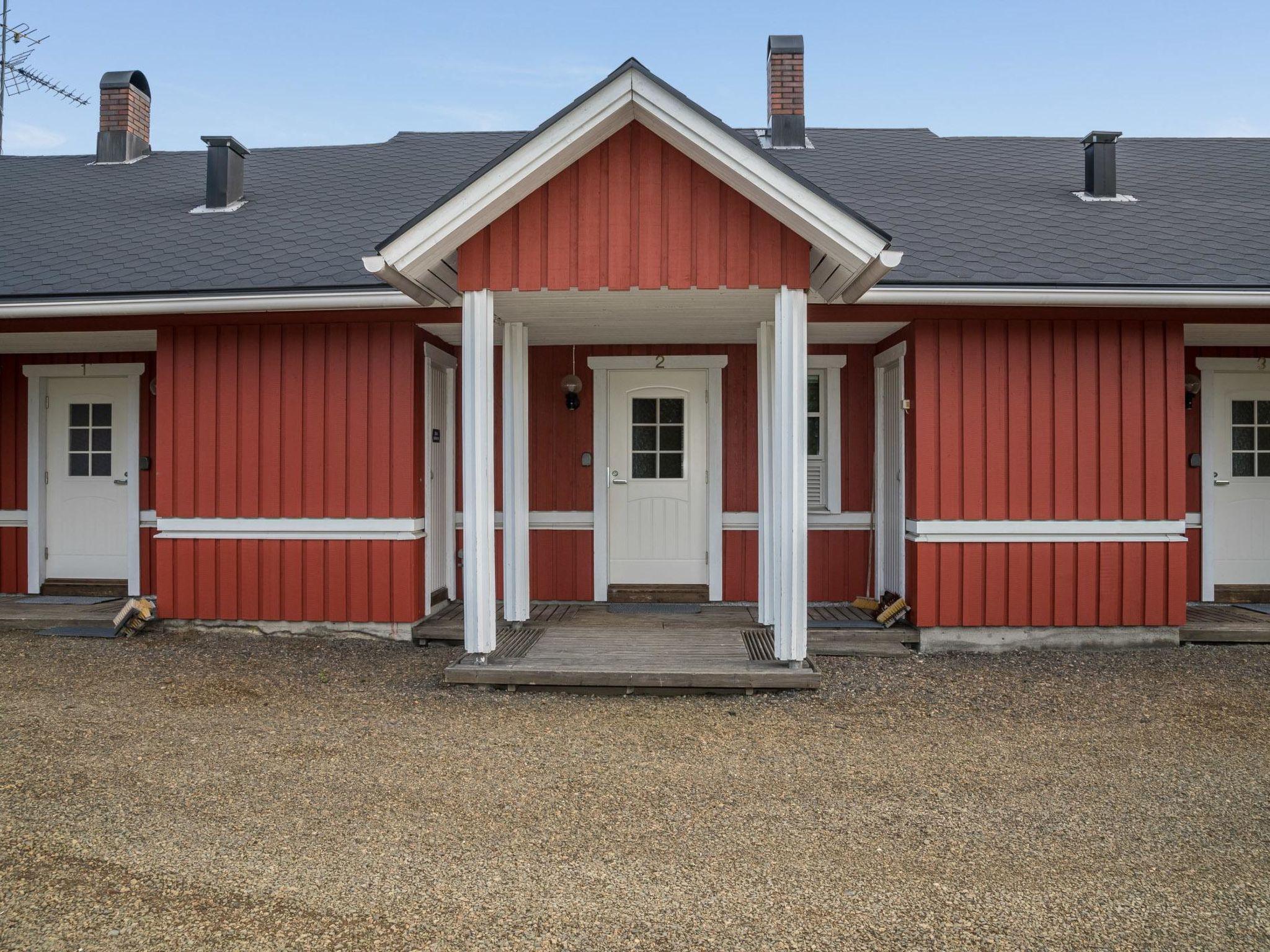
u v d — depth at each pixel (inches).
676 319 275.3
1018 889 126.9
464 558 232.8
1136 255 279.6
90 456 353.1
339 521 285.6
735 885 127.7
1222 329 290.2
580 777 170.6
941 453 273.9
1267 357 329.7
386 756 181.2
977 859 136.2
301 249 304.3
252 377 288.2
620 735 195.8
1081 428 275.3
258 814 151.1
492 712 212.2
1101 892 125.9
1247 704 221.0
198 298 269.4
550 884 127.8
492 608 232.8
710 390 331.0
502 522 321.4
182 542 290.0
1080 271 264.8
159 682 236.4
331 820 149.3
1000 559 275.0
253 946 111.4
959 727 203.0
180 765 174.4
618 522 336.2
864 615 303.9
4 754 179.2
